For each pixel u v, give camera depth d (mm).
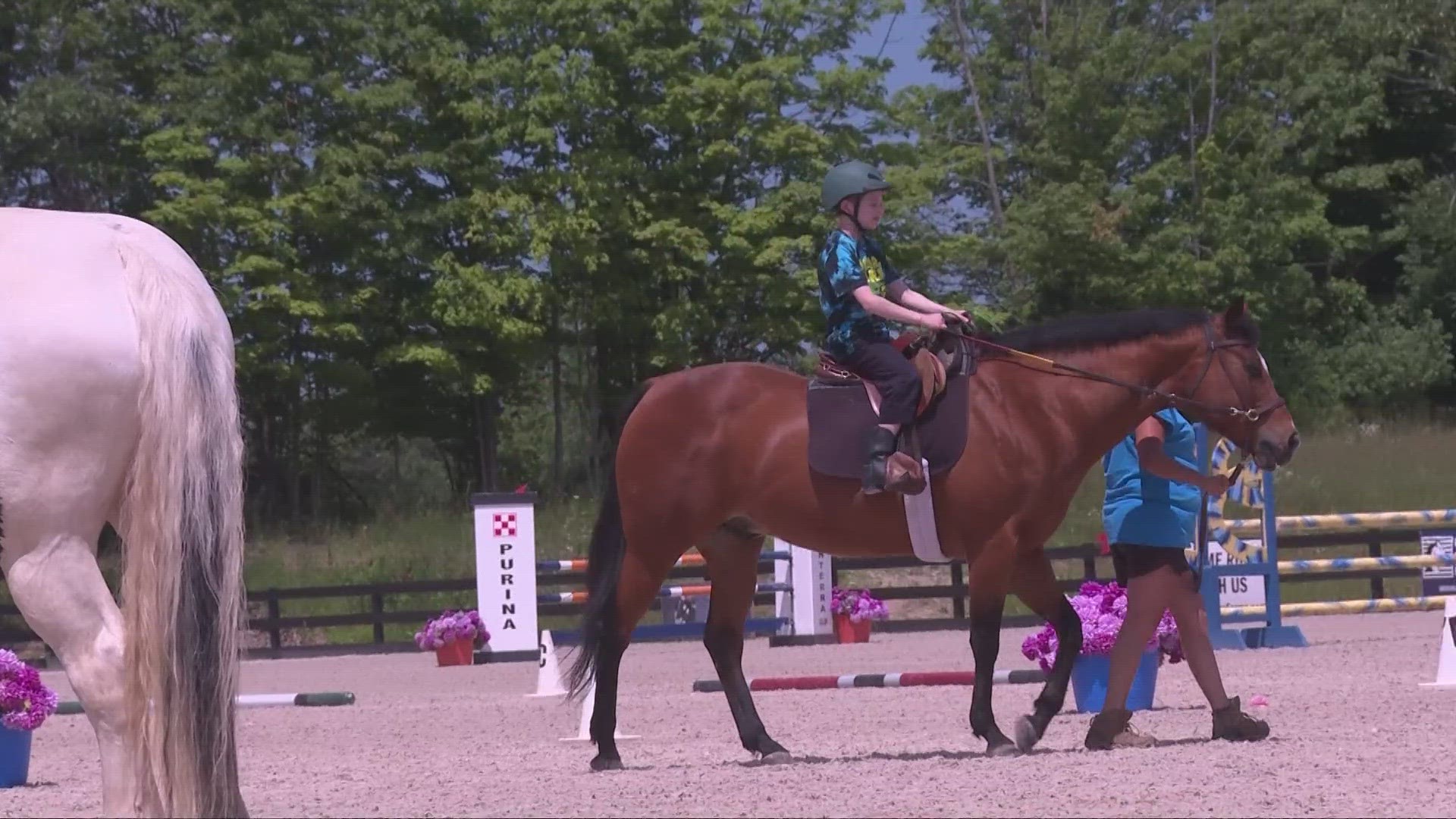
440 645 18922
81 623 5375
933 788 6863
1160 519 8469
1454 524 18062
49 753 10711
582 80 31609
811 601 20047
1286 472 31516
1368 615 22422
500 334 31797
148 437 5453
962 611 23406
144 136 31906
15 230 5633
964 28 42031
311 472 33812
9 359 5336
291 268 31453
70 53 31406
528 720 11859
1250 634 16484
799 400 8359
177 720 5273
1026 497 8023
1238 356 8234
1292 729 9062
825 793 6816
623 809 6586
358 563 27578
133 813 5238
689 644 22375
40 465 5352
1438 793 6430
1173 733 9156
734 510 8391
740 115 32375
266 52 31781
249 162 30797
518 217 31938
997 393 8133
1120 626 9633
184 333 5551
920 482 7828
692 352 33875
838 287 8047
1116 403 8141
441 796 7254
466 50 33281
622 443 8430
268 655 22516
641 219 32625
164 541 5379
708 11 32344
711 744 9727
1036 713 8273
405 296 33844
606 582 8391
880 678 11031
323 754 9883
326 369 31641
